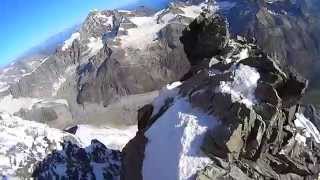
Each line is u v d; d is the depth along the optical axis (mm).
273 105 87938
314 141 100250
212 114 88562
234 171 82812
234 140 84438
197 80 97062
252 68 92625
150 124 97938
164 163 87438
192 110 91125
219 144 84625
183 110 91688
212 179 81375
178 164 84625
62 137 129000
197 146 85750
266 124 86812
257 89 89312
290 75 92000
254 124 86062
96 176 120250
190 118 89188
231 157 84625
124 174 98000
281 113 90188
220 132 85125
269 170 86500
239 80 90500
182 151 85750
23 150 123188
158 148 90125
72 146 125938
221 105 88250
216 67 97250
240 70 92000
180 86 100125
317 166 94000
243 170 84062
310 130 107125
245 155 86500
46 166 120438
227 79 91375
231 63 95438
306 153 93750
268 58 92938
